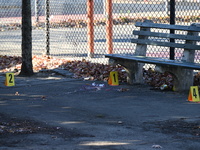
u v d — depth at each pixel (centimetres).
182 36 1948
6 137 1280
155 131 1352
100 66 2503
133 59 1988
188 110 1619
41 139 1259
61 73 2414
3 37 4594
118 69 2402
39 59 2897
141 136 1296
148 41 2094
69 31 4972
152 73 2283
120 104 1738
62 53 3228
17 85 2141
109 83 2120
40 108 1691
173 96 1852
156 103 1739
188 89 1931
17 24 6112
